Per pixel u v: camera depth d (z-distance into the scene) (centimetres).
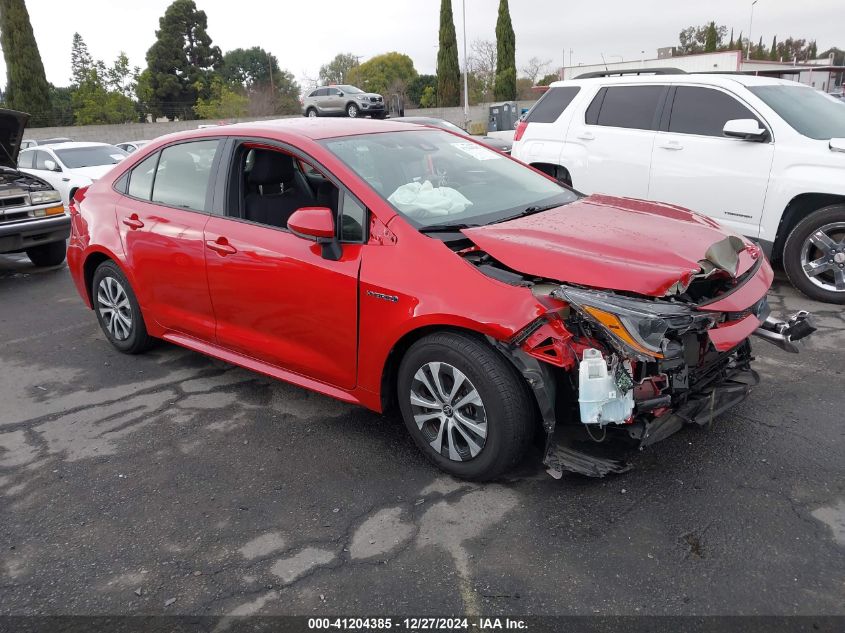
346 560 267
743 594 239
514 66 4916
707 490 299
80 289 518
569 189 427
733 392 324
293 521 293
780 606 233
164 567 268
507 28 4825
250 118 4094
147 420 396
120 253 457
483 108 4256
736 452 328
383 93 6250
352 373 343
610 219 344
